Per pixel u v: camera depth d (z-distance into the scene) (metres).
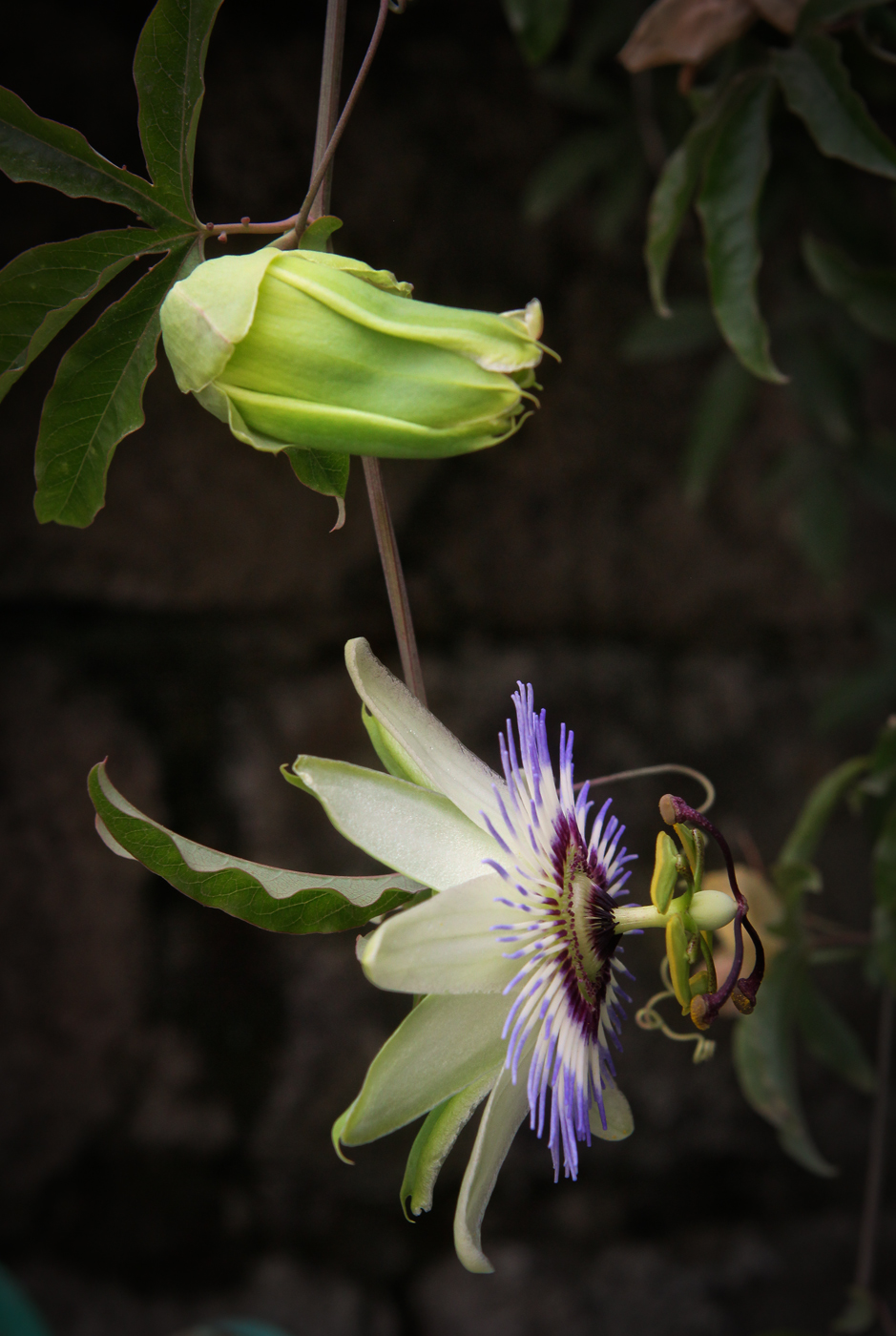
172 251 0.36
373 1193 0.78
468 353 0.33
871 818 0.48
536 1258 0.80
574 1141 0.34
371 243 0.71
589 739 0.78
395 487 0.74
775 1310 0.82
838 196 0.55
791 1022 0.47
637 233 0.76
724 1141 0.81
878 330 0.46
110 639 0.71
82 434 0.36
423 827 0.34
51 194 0.66
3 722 0.69
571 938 0.35
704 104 0.46
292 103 0.70
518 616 0.77
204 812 0.72
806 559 0.79
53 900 0.71
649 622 0.79
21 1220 0.72
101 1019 0.72
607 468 0.77
